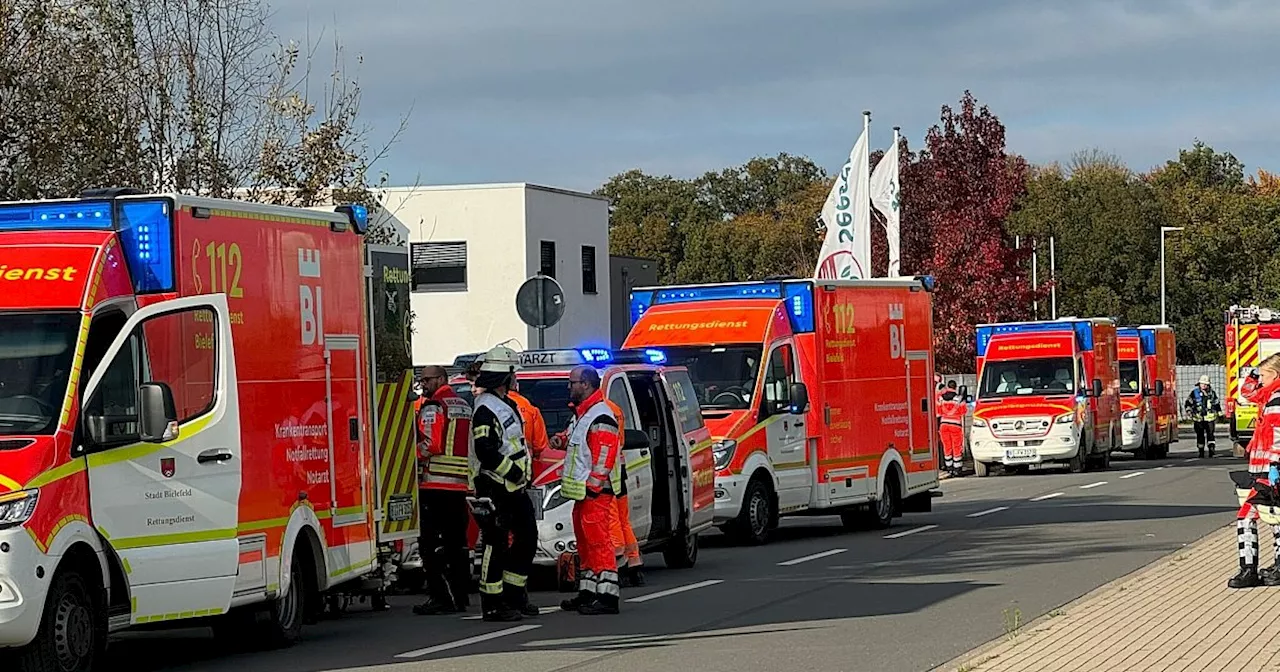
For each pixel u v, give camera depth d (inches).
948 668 495.8
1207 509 1165.1
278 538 559.8
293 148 986.1
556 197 2249.0
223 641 569.9
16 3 841.5
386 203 1959.9
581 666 516.7
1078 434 1731.1
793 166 5014.8
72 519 459.5
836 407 1024.9
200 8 972.6
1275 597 646.5
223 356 525.0
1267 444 676.7
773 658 526.6
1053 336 1782.7
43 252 495.2
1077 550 887.1
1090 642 533.0
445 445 681.0
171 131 947.3
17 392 467.8
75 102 856.3
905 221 2065.7
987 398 1782.7
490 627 625.6
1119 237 3718.0
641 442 739.4
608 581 652.1
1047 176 4254.4
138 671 531.5
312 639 604.7
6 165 841.5
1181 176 4662.9
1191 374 3225.9
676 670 506.3
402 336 683.4
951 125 2060.8
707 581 770.2
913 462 1112.2
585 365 681.0
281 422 565.0
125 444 486.3
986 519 1130.7
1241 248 3885.3
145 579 489.7
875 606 661.3
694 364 983.6
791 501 992.2
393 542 668.1
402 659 541.6
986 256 2026.3
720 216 4886.8
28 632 438.9
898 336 1106.1
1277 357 689.0
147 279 512.7
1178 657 498.0
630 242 4227.4
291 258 577.6
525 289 1038.4
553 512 737.6
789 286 1014.4
